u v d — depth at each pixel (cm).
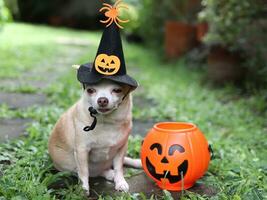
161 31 360
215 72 219
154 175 92
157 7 366
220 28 214
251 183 93
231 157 112
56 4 630
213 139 129
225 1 210
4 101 175
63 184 94
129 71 276
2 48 338
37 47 363
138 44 451
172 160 90
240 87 210
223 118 157
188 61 289
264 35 206
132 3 445
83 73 85
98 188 95
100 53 83
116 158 96
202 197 86
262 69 192
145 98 196
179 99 190
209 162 99
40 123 139
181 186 92
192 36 309
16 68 261
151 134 94
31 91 194
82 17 624
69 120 93
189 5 333
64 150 95
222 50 216
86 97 86
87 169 91
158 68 288
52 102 175
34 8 630
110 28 84
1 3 303
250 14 207
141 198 90
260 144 126
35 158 104
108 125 89
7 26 526
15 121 145
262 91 186
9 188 84
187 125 98
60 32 531
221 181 98
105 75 82
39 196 82
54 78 234
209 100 188
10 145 115
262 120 153
